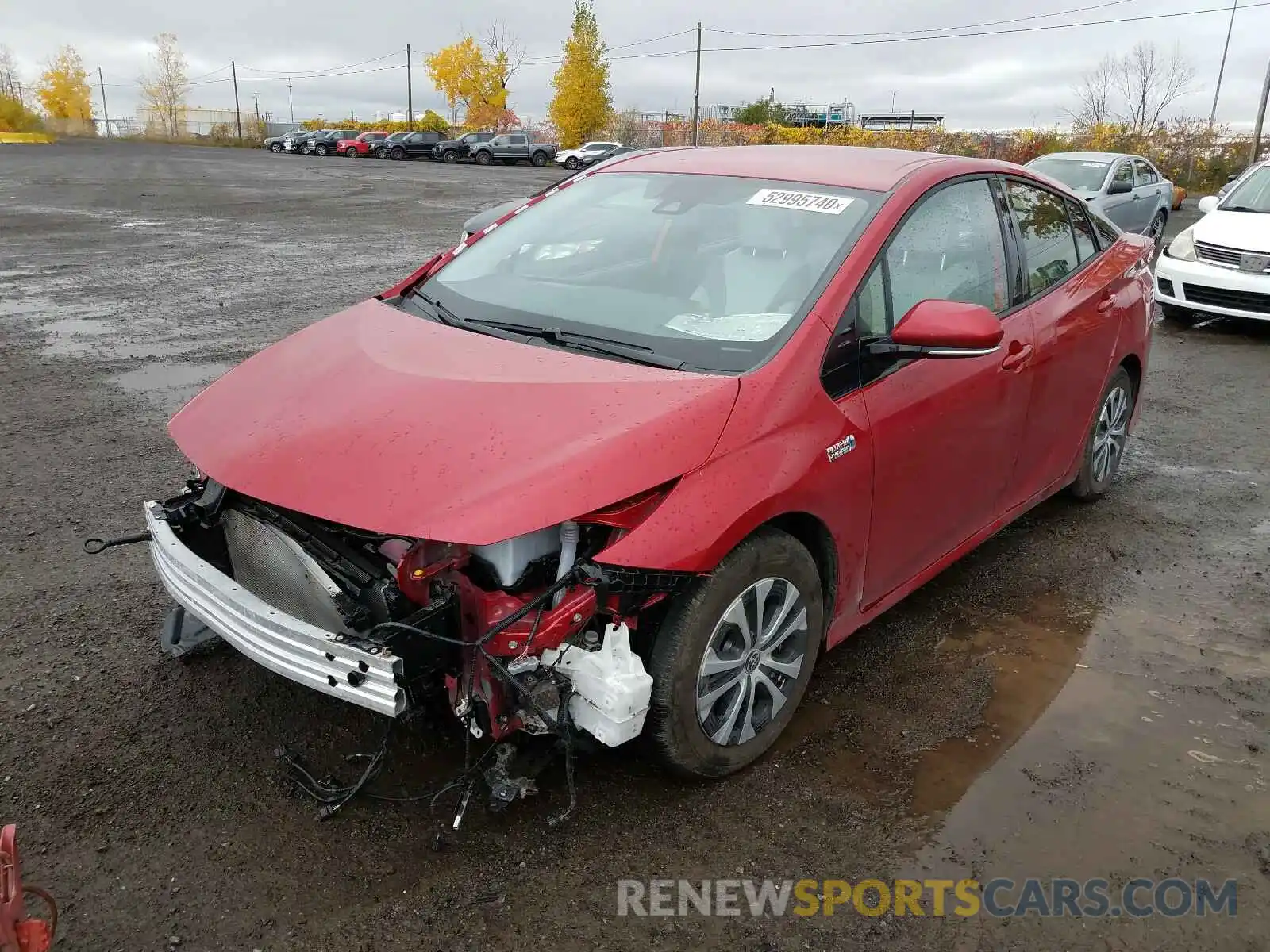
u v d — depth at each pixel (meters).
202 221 17.80
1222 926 2.45
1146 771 3.03
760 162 3.83
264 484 2.54
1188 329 9.90
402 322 3.34
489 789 2.77
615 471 2.45
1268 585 4.30
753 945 2.34
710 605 2.63
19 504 4.77
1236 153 37.03
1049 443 4.33
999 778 2.97
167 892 2.43
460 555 2.44
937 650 3.71
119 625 3.65
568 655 2.50
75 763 2.88
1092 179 14.70
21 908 1.78
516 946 2.30
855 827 2.75
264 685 3.28
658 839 2.66
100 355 7.83
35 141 72.62
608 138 61.50
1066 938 2.40
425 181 31.34
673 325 3.07
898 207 3.36
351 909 2.39
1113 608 4.07
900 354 3.08
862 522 3.12
